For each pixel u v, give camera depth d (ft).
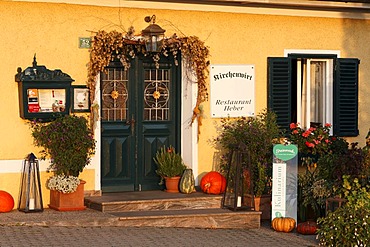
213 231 38.75
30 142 39.83
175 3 43.14
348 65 47.96
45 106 39.50
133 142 43.73
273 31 45.88
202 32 44.01
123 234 36.17
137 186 43.86
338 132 47.85
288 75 46.21
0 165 39.22
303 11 46.50
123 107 43.42
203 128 44.21
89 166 41.34
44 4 40.06
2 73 39.22
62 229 36.35
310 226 39.09
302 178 42.55
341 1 45.57
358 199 36.24
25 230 35.68
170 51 43.83
